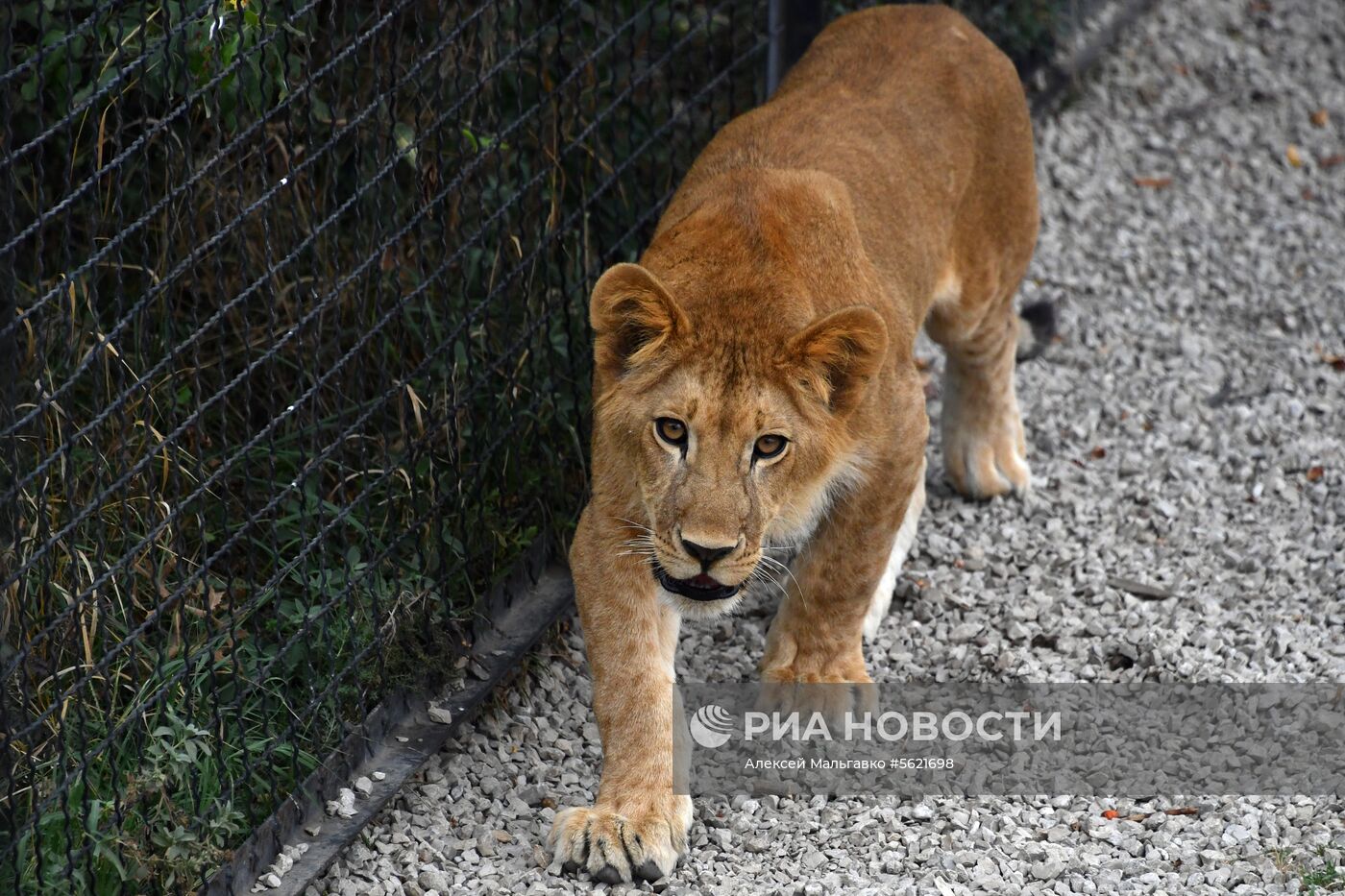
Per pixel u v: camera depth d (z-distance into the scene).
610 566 5.01
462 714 5.50
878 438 5.19
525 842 5.15
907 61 6.06
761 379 4.73
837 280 5.08
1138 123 9.84
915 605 6.27
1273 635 6.06
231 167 5.39
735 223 5.02
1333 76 10.41
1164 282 8.51
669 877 4.93
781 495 4.86
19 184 5.73
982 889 4.83
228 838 4.84
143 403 5.41
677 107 7.73
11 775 4.20
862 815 5.24
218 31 4.69
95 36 4.64
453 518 5.96
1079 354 7.95
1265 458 7.20
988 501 6.90
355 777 5.21
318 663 5.46
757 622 6.22
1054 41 9.97
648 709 5.01
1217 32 10.80
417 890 4.91
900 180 5.67
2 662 4.57
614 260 6.59
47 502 4.96
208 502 5.77
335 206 5.46
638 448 4.80
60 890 4.40
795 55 7.42
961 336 6.49
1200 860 4.93
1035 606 6.25
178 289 6.00
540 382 6.36
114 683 4.88
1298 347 8.02
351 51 4.96
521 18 6.43
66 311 5.34
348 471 6.04
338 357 5.14
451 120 6.32
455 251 5.98
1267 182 9.38
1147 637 6.03
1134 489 6.99
